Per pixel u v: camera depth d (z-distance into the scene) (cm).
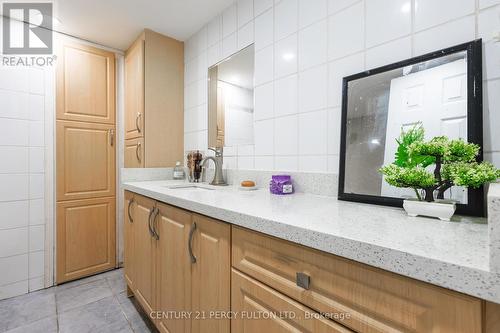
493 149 67
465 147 61
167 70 196
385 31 89
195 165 174
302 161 116
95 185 205
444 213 61
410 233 50
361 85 93
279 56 126
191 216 95
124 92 218
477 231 52
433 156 66
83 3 154
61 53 189
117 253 218
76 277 196
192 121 195
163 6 158
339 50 102
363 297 46
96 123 205
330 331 51
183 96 205
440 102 74
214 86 172
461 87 70
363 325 46
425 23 80
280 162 126
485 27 69
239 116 152
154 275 125
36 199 180
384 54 89
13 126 171
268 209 75
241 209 75
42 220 182
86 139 201
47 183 184
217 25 169
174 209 107
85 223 201
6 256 169
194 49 192
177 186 156
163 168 192
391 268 41
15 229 173
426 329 39
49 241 185
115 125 215
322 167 108
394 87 84
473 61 68
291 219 62
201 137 185
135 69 194
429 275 37
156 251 123
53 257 187
